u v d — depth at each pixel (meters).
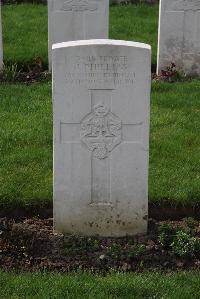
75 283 2.77
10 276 2.82
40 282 2.78
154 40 5.95
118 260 2.97
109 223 3.16
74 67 2.95
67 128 3.03
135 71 2.96
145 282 2.79
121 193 3.12
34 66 5.27
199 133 4.12
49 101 4.53
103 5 5.05
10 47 5.63
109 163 3.09
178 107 4.51
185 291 2.75
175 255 3.01
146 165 3.08
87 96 2.99
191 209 3.42
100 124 3.03
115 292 2.74
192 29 5.12
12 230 3.10
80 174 3.09
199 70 5.24
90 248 3.04
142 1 7.32
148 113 3.02
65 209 3.13
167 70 5.14
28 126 4.14
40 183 3.53
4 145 3.90
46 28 6.24
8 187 3.47
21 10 6.86
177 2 5.04
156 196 3.44
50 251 3.02
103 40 2.99
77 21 5.07
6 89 4.72
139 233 3.17
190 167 3.71
